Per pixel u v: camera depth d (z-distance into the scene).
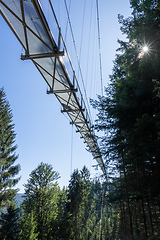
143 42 7.87
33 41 10.73
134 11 9.33
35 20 9.38
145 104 7.97
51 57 11.65
